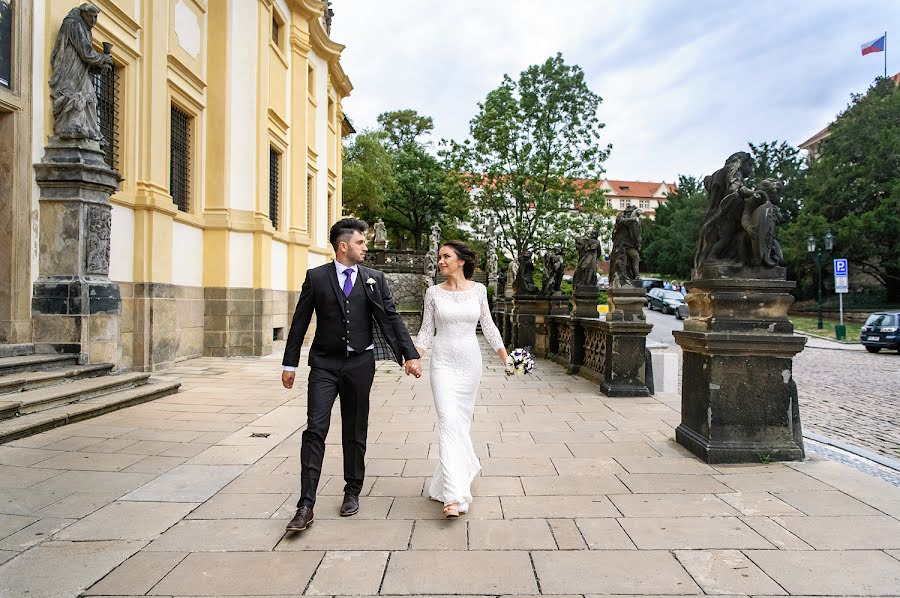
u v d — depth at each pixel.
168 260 10.51
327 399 3.42
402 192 47.53
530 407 7.07
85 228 7.50
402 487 3.99
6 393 5.91
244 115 13.43
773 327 4.62
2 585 2.54
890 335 19.17
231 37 13.15
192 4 12.13
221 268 12.79
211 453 4.82
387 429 5.87
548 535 3.11
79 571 2.68
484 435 5.55
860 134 34.75
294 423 6.04
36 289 7.26
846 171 34.84
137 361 9.84
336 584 2.56
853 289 37.94
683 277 57.09
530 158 29.84
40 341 7.27
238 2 13.38
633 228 7.94
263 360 12.35
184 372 10.20
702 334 4.62
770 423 4.59
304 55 17.67
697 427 4.88
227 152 12.95
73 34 7.48
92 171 7.50
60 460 4.54
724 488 3.90
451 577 2.63
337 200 25.95
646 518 3.35
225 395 7.82
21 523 3.27
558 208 29.58
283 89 16.16
